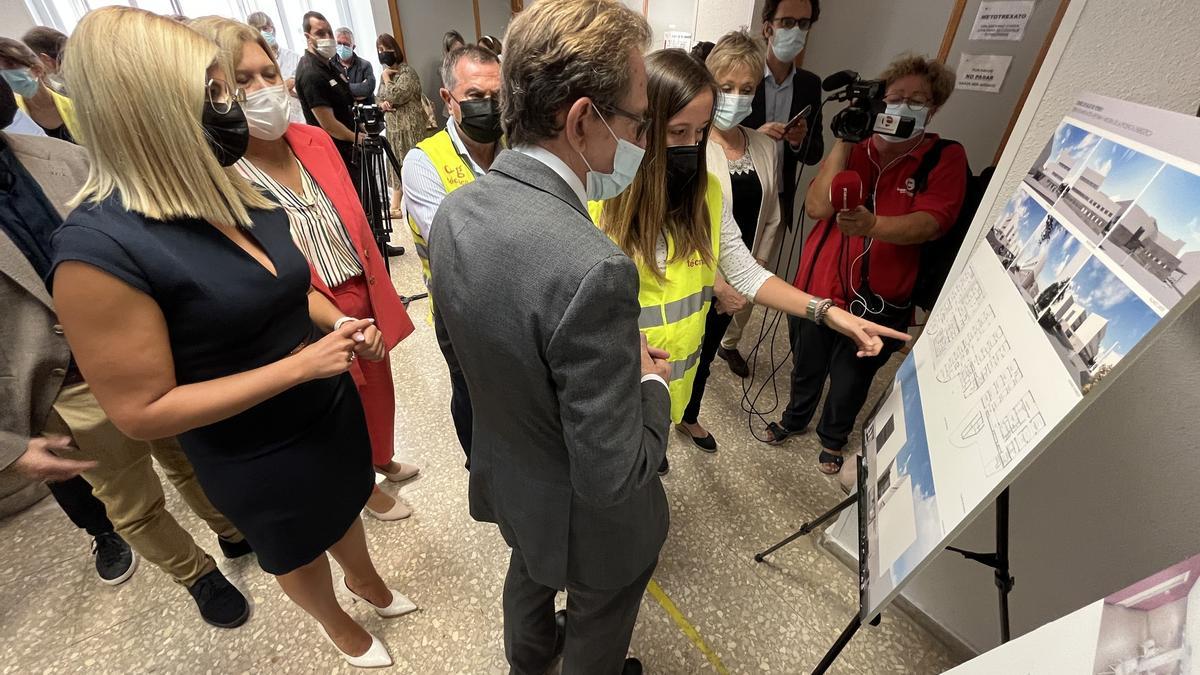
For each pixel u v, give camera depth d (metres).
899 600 1.43
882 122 1.44
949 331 0.98
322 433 0.97
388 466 1.75
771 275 1.27
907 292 1.58
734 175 1.68
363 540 1.22
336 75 3.27
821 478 1.90
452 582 1.49
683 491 1.83
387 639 1.35
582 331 0.52
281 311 0.85
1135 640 0.41
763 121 2.11
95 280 0.63
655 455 0.68
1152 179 0.55
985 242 0.96
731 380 2.45
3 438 0.86
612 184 0.73
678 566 1.56
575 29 0.54
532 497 0.74
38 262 0.99
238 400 0.76
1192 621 0.38
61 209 1.04
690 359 1.18
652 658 1.32
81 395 1.07
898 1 2.28
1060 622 0.50
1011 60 2.03
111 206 0.67
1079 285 0.62
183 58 0.67
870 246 1.55
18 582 1.47
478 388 0.70
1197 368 0.84
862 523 1.06
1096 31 0.84
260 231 0.84
